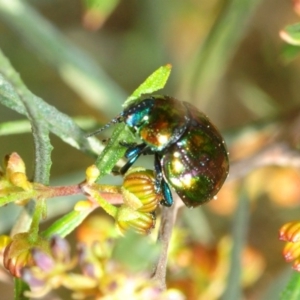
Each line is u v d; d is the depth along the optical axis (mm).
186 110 105
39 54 130
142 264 92
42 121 95
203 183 104
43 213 97
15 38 152
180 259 115
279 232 101
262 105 137
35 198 97
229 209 132
